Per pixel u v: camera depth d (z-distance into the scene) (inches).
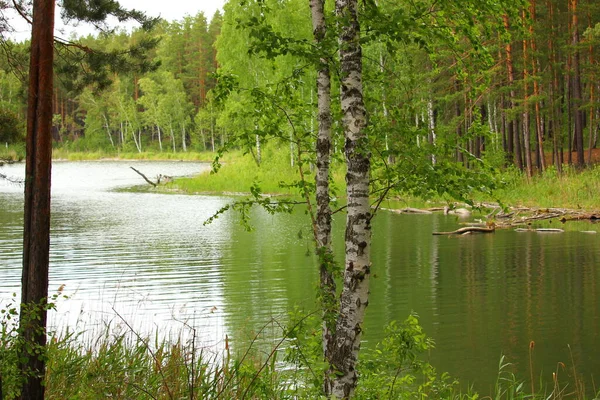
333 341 265.4
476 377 394.0
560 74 1643.7
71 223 1226.0
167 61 4318.4
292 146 1867.6
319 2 281.4
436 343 458.0
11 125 353.1
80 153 3878.0
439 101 1416.1
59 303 574.6
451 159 252.8
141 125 4202.8
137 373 297.3
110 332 452.1
